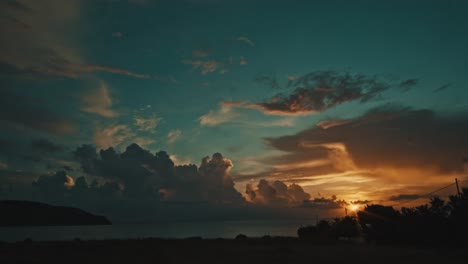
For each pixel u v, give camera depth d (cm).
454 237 2755
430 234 2889
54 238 6297
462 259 1908
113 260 1978
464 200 2900
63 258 2067
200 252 2416
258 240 3791
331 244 3244
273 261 1922
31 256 2188
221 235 7575
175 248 2762
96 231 10738
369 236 3484
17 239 5991
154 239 3884
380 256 2111
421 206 3159
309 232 4909
